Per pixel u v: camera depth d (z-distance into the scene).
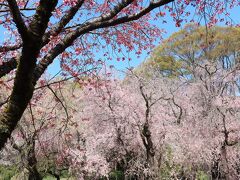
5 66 4.50
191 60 32.34
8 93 8.51
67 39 4.22
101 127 20.62
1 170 17.14
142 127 18.25
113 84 19.25
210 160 18.44
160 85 22.39
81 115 20.12
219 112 19.30
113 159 20.50
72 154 16.88
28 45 3.32
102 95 17.84
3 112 3.44
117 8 4.52
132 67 17.59
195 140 18.70
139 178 19.48
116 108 18.94
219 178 19.61
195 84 22.58
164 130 18.42
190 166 18.55
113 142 19.72
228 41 31.48
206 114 21.33
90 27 4.36
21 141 13.98
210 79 21.77
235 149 19.34
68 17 4.46
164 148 18.98
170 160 18.67
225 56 31.84
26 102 3.52
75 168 18.50
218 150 18.38
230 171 19.25
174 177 18.50
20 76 3.40
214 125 19.23
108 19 4.48
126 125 18.88
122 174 21.67
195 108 21.45
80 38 7.55
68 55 7.55
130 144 19.75
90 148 19.64
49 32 4.38
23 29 3.25
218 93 21.70
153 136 18.59
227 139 18.14
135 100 18.98
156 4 4.47
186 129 19.39
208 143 18.67
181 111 19.84
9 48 5.43
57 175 18.48
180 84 25.38
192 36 32.09
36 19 3.38
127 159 20.98
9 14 6.50
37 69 3.88
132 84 20.58
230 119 19.36
